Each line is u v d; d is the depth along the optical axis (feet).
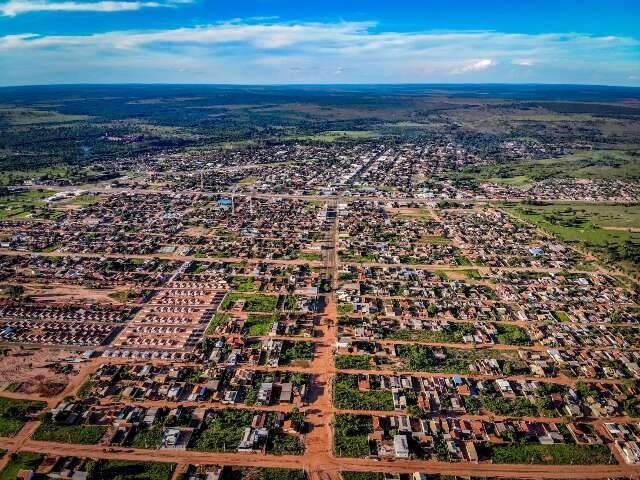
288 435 374.43
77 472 335.88
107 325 534.78
